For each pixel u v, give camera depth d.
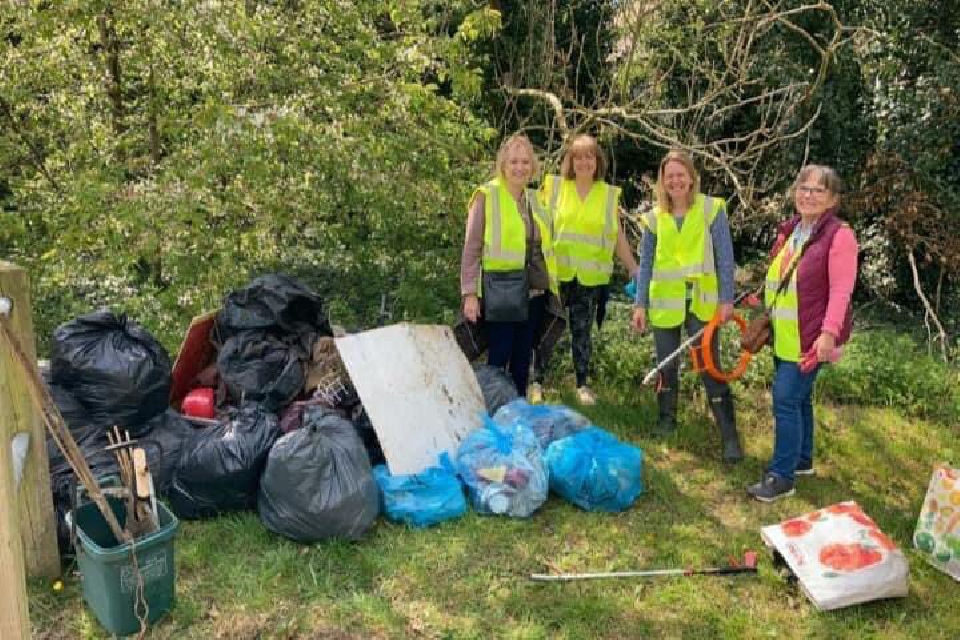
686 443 4.89
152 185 5.57
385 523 3.85
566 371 5.81
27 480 3.17
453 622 3.22
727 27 7.69
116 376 3.79
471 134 6.88
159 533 3.00
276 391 4.36
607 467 4.03
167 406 4.13
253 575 3.42
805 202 3.83
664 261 4.58
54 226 6.10
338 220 6.50
